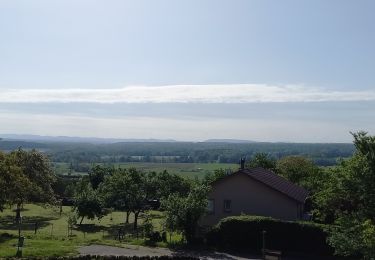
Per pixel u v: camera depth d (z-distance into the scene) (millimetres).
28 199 58750
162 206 36938
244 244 34438
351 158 25781
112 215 65750
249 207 41219
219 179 42219
